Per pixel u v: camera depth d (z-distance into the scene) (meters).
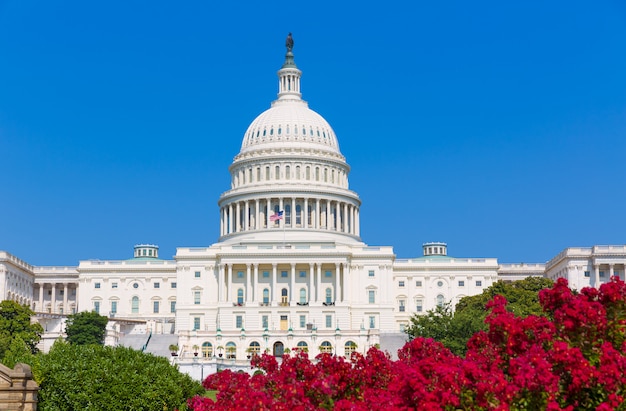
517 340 44.62
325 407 46.22
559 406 40.53
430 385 42.97
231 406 45.56
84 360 82.25
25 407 71.25
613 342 43.97
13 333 166.25
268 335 178.75
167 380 82.81
